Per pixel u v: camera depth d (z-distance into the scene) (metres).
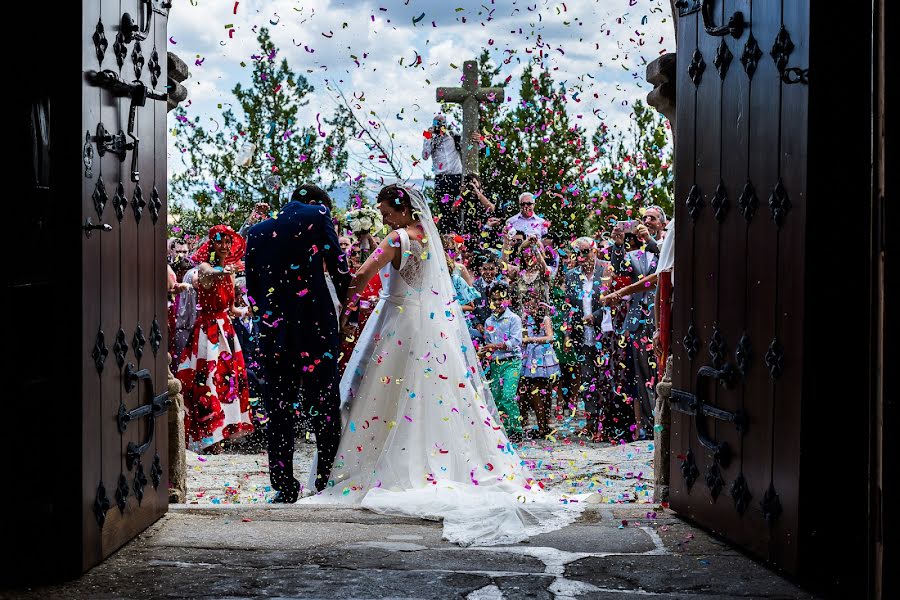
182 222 9.30
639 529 4.62
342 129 6.62
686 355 4.67
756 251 3.92
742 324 4.05
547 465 7.49
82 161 3.70
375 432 5.84
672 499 4.93
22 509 3.73
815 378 3.54
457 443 5.75
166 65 4.84
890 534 3.11
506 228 10.48
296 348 5.84
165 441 4.91
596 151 9.88
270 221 5.93
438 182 10.90
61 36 3.70
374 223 7.81
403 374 5.87
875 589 3.18
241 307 8.98
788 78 3.63
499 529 4.65
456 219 10.88
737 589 3.67
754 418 3.96
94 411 3.88
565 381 10.14
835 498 3.59
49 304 3.74
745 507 4.05
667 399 5.20
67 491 3.75
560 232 10.53
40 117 3.80
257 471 7.21
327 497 5.72
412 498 5.29
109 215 4.03
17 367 3.77
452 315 6.06
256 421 8.85
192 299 8.27
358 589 3.69
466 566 4.03
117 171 4.13
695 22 4.57
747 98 4.00
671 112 5.24
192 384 8.05
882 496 3.12
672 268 5.30
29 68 3.70
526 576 3.86
